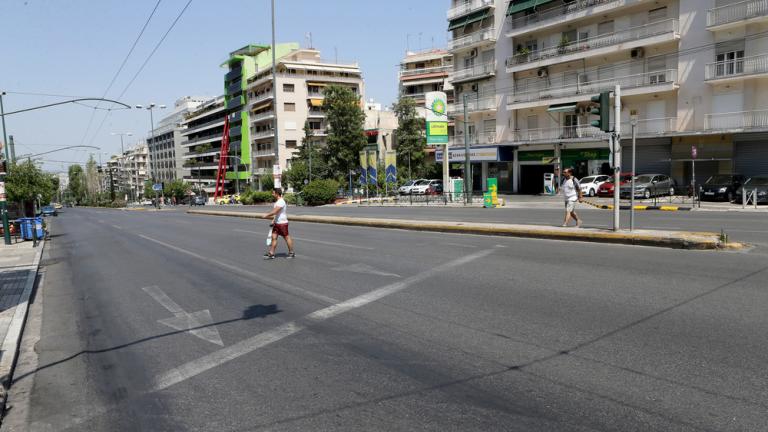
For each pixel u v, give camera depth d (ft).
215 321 21.66
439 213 78.48
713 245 33.06
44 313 26.11
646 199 96.07
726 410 11.69
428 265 31.60
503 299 22.43
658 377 13.60
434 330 18.69
